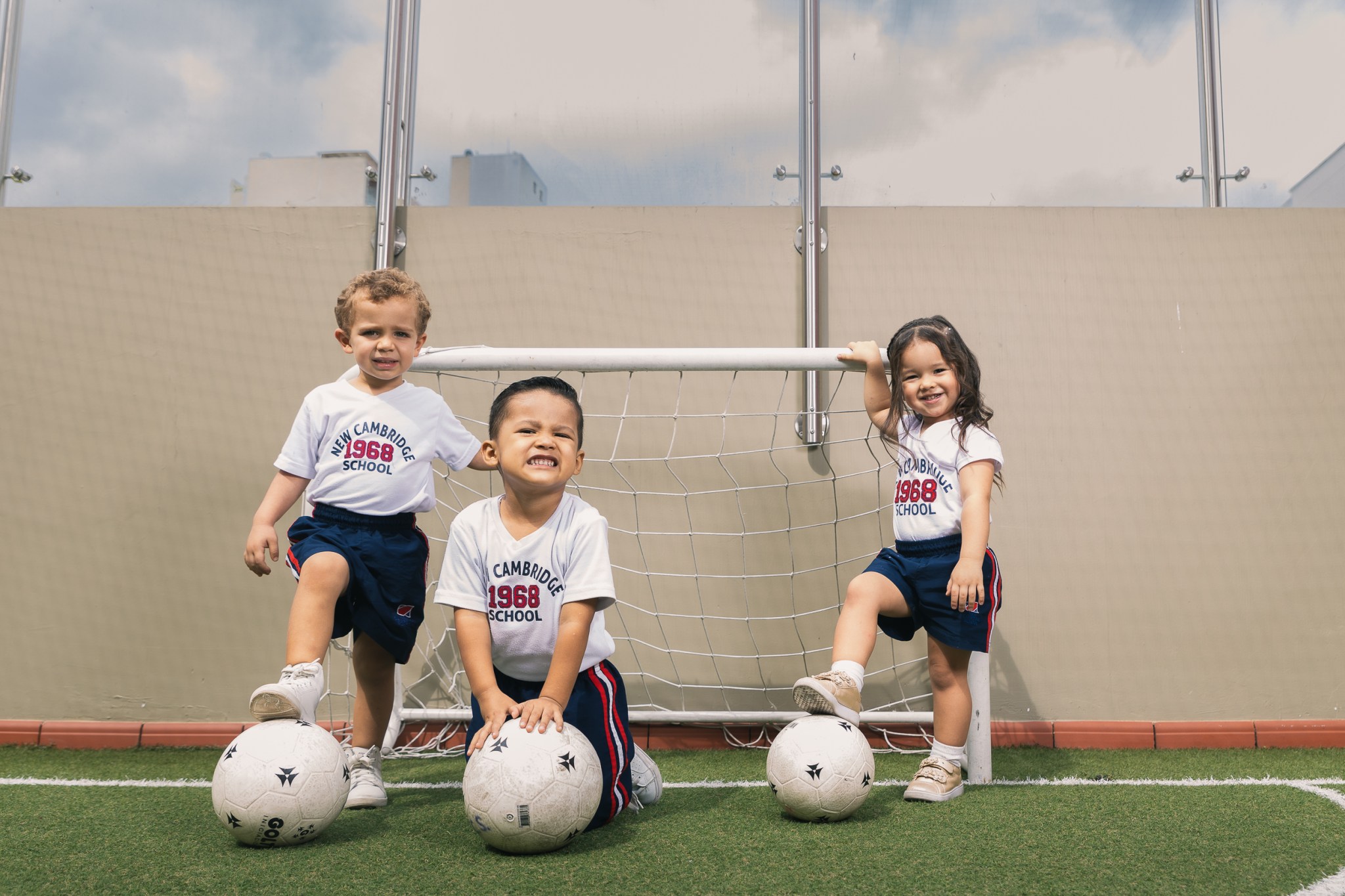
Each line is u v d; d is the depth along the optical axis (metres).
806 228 3.20
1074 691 3.05
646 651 3.11
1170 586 3.09
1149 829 1.78
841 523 3.12
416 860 1.55
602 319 3.24
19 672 3.11
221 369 3.23
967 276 3.22
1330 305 3.22
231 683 3.11
